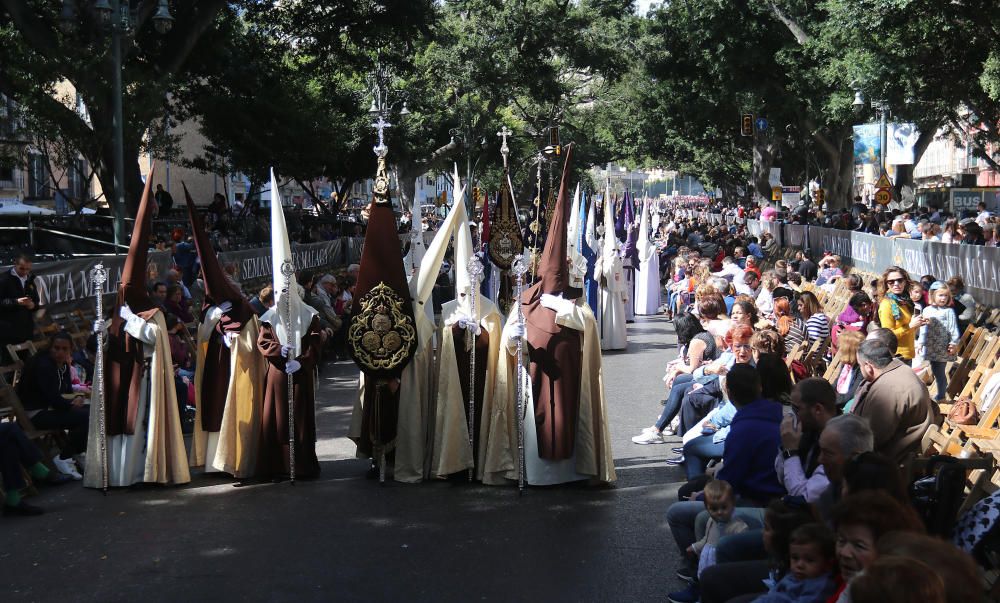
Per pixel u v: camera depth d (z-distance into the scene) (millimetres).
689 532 6500
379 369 8844
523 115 57031
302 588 6449
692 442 8133
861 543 3695
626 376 14867
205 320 9359
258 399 9211
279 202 9008
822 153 50250
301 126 30344
